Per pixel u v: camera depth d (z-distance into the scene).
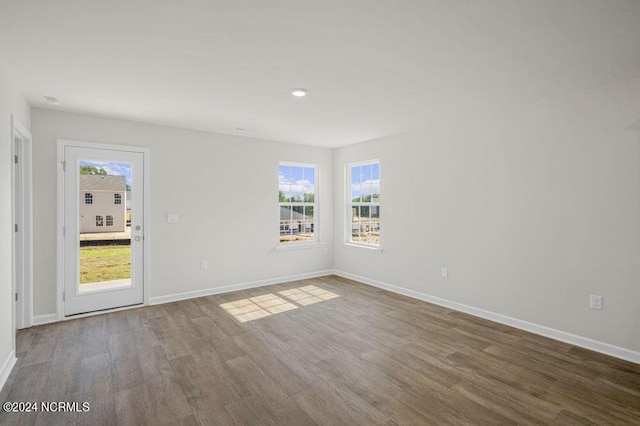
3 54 2.32
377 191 5.29
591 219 2.95
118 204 4.03
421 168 4.49
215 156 4.73
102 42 2.16
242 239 5.00
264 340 3.15
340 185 5.90
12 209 2.73
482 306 3.80
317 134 4.82
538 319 3.31
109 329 3.40
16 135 3.15
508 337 3.23
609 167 2.84
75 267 3.75
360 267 5.51
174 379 2.44
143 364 2.67
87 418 2.00
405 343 3.10
